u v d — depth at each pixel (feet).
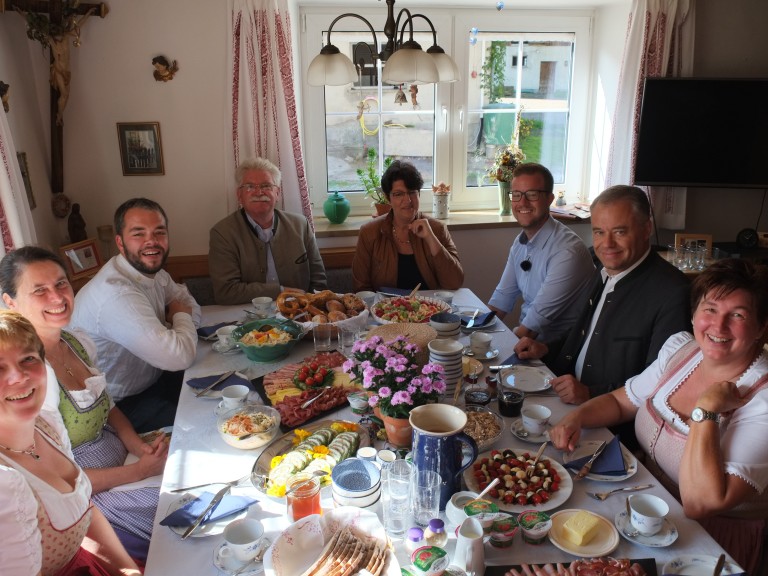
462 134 12.53
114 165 10.23
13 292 5.23
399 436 4.57
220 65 10.13
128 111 10.07
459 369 5.47
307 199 10.89
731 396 3.96
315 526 3.55
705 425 3.90
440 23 11.89
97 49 9.75
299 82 11.74
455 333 6.87
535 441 4.78
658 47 11.32
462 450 4.41
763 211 12.94
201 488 4.28
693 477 3.87
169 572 3.51
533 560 3.57
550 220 8.33
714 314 4.12
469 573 3.40
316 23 11.56
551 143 13.07
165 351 6.30
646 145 11.74
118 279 6.61
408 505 3.91
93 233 10.39
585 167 13.24
